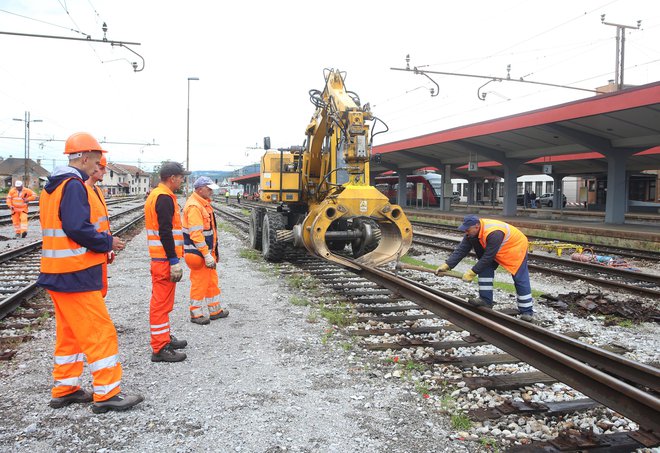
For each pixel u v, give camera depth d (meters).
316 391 4.10
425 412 3.73
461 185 60.78
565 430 3.46
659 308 7.21
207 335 5.63
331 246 10.70
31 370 4.55
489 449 3.21
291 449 3.21
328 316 6.27
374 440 3.33
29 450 3.18
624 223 21.89
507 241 5.87
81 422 3.55
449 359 4.73
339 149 9.30
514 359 4.78
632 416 3.02
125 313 6.57
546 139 24.05
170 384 4.24
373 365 4.71
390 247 8.40
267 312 6.64
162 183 4.70
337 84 9.71
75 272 3.48
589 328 6.07
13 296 6.54
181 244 4.93
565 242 16.66
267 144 11.60
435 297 5.54
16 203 15.45
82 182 3.51
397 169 41.50
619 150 21.67
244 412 3.71
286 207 11.84
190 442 3.29
